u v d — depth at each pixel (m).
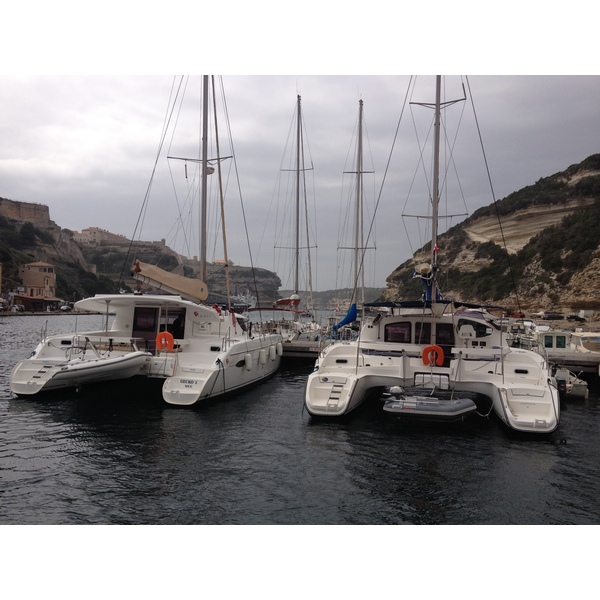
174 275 13.70
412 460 8.27
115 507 6.30
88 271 137.25
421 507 6.49
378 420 10.71
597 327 46.66
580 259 61.31
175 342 12.81
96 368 10.91
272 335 17.02
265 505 6.45
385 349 11.98
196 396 11.31
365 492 6.93
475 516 6.26
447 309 12.45
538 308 61.38
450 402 9.95
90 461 7.91
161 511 6.22
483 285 73.38
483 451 8.78
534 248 71.12
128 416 10.66
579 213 70.88
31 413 10.66
